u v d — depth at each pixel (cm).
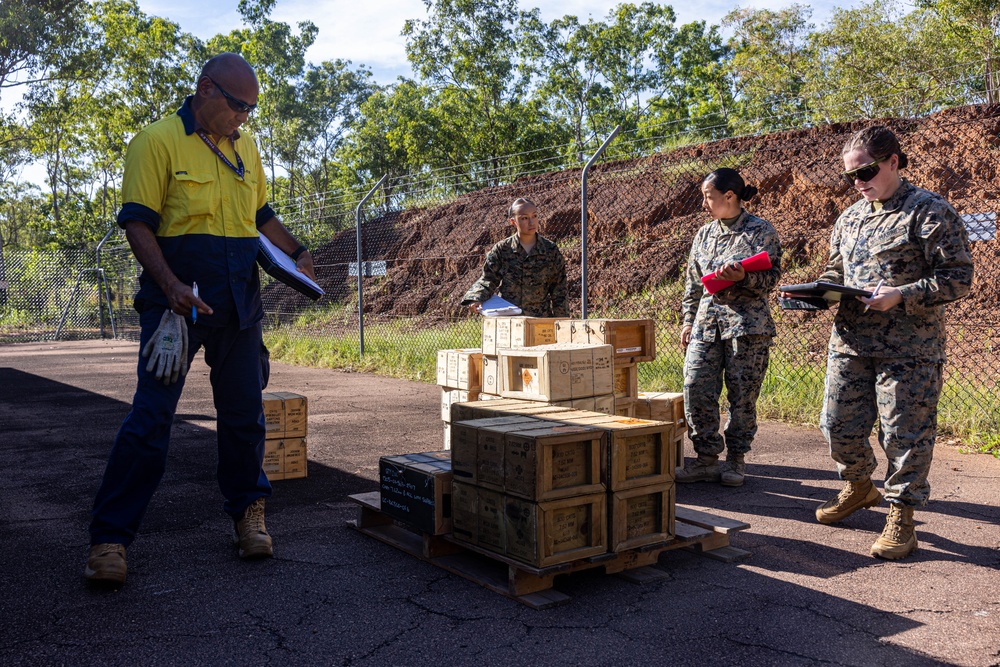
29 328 2320
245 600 304
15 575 330
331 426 712
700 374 501
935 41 2670
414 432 682
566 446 307
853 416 379
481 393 547
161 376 317
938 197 346
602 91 5181
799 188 1345
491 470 317
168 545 373
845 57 2819
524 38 4925
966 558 353
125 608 295
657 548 330
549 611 294
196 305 312
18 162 5103
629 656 255
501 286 602
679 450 536
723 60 5288
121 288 2217
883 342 354
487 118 4581
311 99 6031
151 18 4559
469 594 312
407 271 1972
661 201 1581
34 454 591
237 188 346
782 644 264
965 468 521
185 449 609
